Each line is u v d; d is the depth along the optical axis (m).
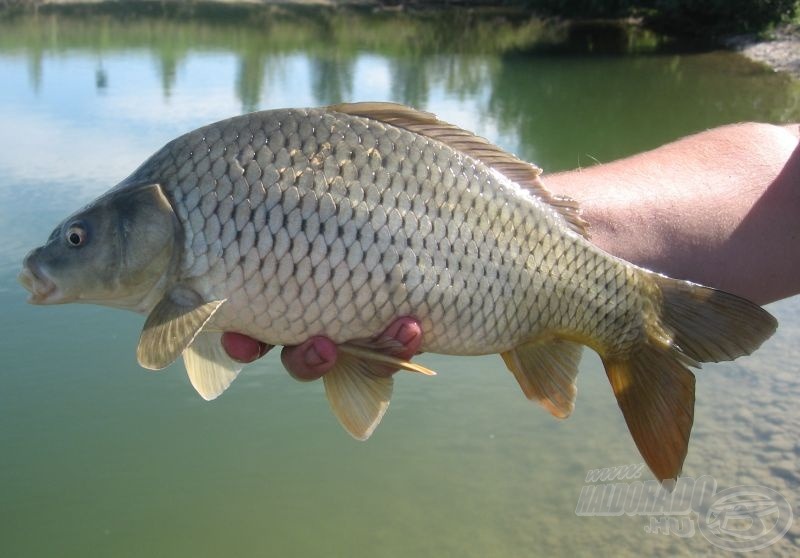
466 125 3.03
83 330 1.48
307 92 3.48
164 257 0.44
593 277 0.47
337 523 1.09
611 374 0.48
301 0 7.17
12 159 2.26
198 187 0.44
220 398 1.34
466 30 5.77
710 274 0.51
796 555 0.98
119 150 2.39
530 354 0.48
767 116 3.14
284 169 0.44
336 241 0.44
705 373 1.35
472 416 1.29
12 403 1.29
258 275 0.44
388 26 5.94
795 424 1.21
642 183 0.55
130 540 1.08
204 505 1.13
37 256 0.46
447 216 0.45
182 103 3.12
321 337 0.45
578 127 3.06
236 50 4.70
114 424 1.26
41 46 4.61
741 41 4.73
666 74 4.06
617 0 5.74
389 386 0.47
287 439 1.25
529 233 0.46
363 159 0.44
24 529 1.09
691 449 1.17
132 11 6.12
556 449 1.21
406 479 1.17
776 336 1.45
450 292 0.45
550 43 5.12
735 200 0.53
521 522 1.07
